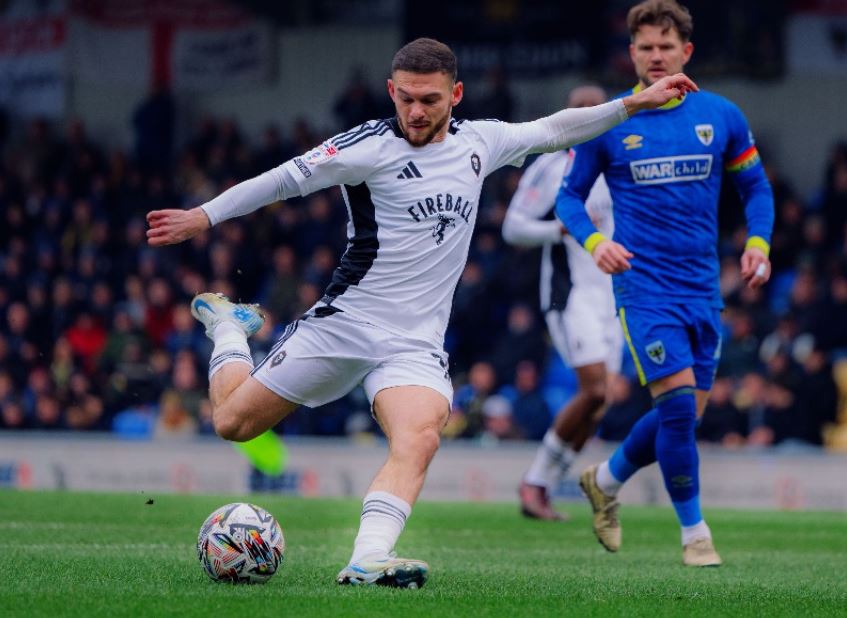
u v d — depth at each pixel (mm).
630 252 23125
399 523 17656
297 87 78625
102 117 80312
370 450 45688
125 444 46500
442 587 18250
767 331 55812
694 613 16469
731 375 53844
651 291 22906
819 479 44344
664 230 22969
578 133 19828
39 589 17062
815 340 55375
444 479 45656
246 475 46031
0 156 78938
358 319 18547
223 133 72500
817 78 72188
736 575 21625
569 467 32688
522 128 19453
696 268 23047
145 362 55938
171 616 14859
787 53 70812
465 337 60219
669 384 22781
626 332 23188
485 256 63031
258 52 78438
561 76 69062
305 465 45938
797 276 59250
